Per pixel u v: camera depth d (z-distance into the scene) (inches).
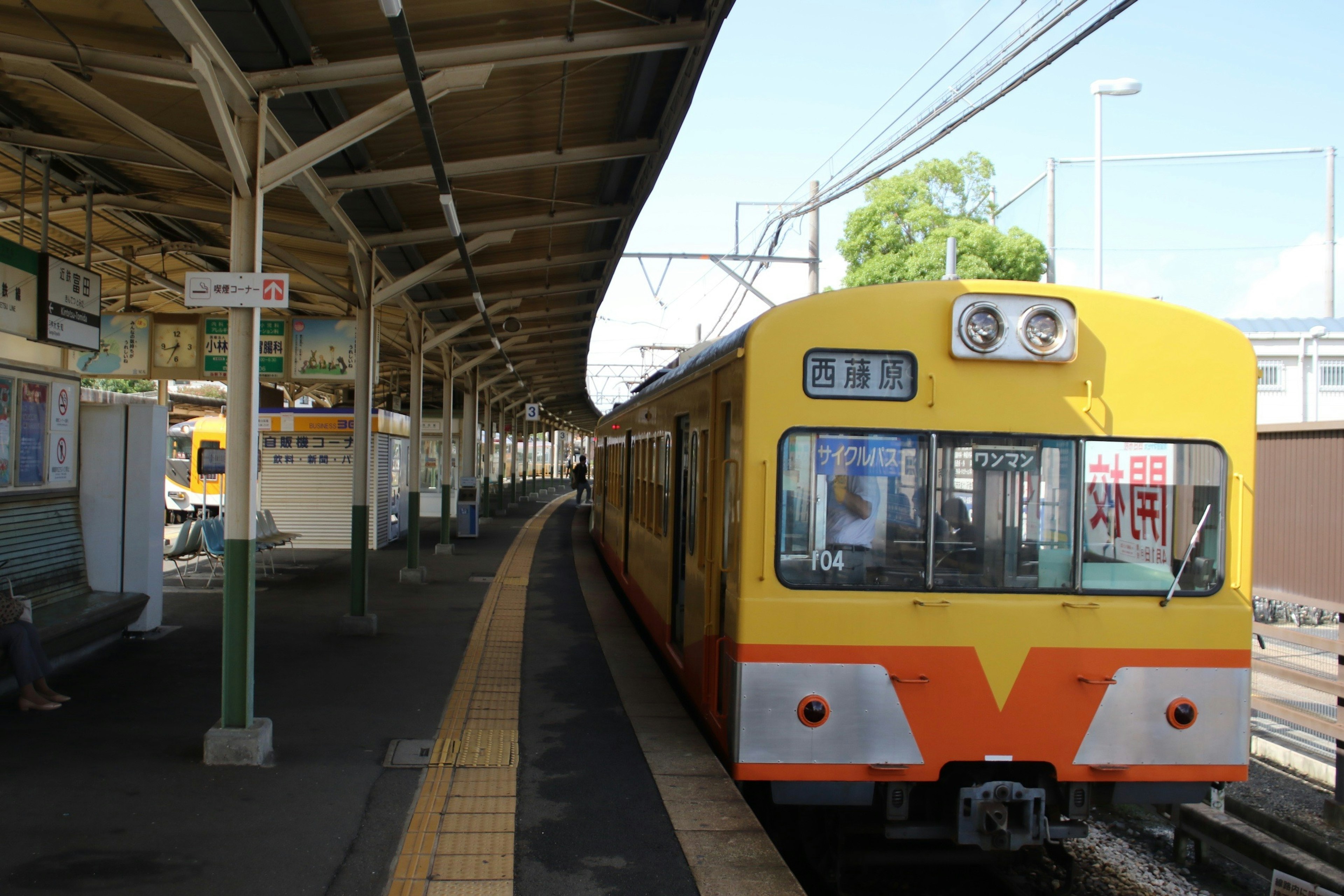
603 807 207.3
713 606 232.4
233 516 227.9
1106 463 196.9
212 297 225.3
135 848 176.7
